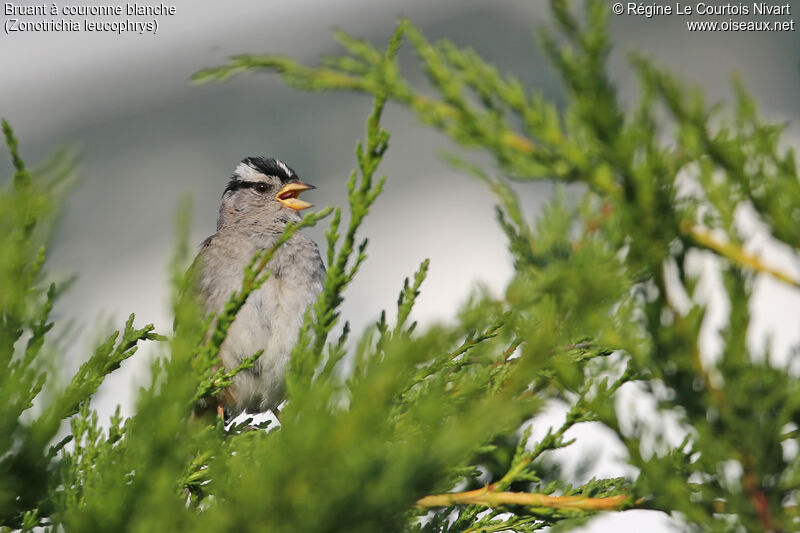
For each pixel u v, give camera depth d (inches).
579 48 163.8
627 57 166.6
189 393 150.4
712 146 166.1
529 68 735.1
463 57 192.9
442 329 139.5
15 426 158.6
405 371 139.0
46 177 147.3
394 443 145.0
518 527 236.1
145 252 795.4
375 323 144.9
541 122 182.1
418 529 234.2
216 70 201.2
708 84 714.2
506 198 225.8
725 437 161.8
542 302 150.6
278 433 147.8
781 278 164.9
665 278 163.8
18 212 146.5
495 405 140.2
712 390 162.6
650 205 161.6
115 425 180.2
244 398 415.5
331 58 200.2
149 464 147.3
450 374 208.7
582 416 213.0
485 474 264.8
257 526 136.1
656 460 168.6
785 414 159.3
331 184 855.7
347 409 138.9
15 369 153.3
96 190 832.3
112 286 768.9
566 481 264.7
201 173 864.3
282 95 904.9
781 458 160.2
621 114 163.0
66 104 942.4
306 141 880.3
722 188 167.5
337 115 889.5
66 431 175.2
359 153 162.7
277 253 420.5
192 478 186.4
